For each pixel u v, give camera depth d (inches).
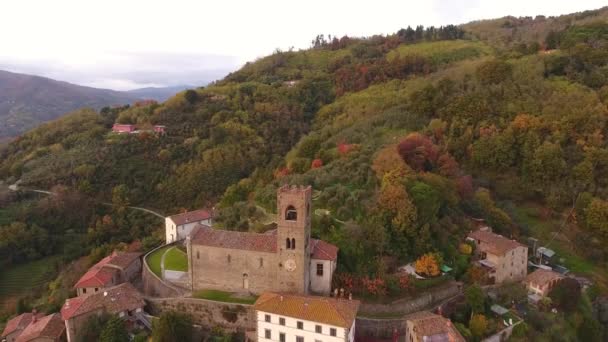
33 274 4717.0
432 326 2427.4
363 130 5305.1
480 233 3548.2
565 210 4286.4
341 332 2253.9
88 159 6269.7
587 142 4389.8
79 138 6993.1
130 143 6545.3
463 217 3718.0
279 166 5438.0
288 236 2655.0
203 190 5757.9
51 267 4771.2
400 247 3159.5
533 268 3673.7
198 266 2898.6
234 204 4335.6
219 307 2669.8
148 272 3245.6
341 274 2859.3
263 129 6914.4
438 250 3223.4
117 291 2883.9
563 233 4138.8
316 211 3531.0
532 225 4239.7
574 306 3154.5
